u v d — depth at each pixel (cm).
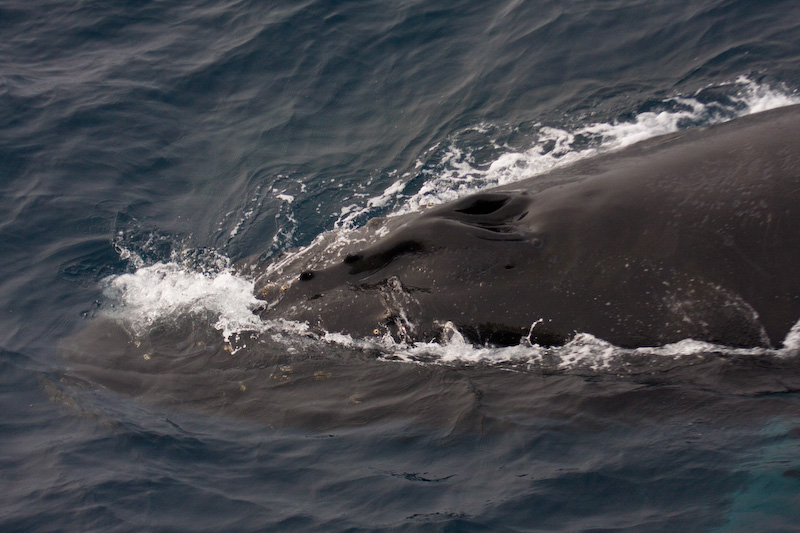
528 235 925
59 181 1566
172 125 1709
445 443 823
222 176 1545
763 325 799
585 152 1312
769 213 823
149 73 1866
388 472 805
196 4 2117
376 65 1731
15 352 1138
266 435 904
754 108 1293
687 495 691
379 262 1004
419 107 1591
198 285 1201
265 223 1378
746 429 732
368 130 1578
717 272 827
